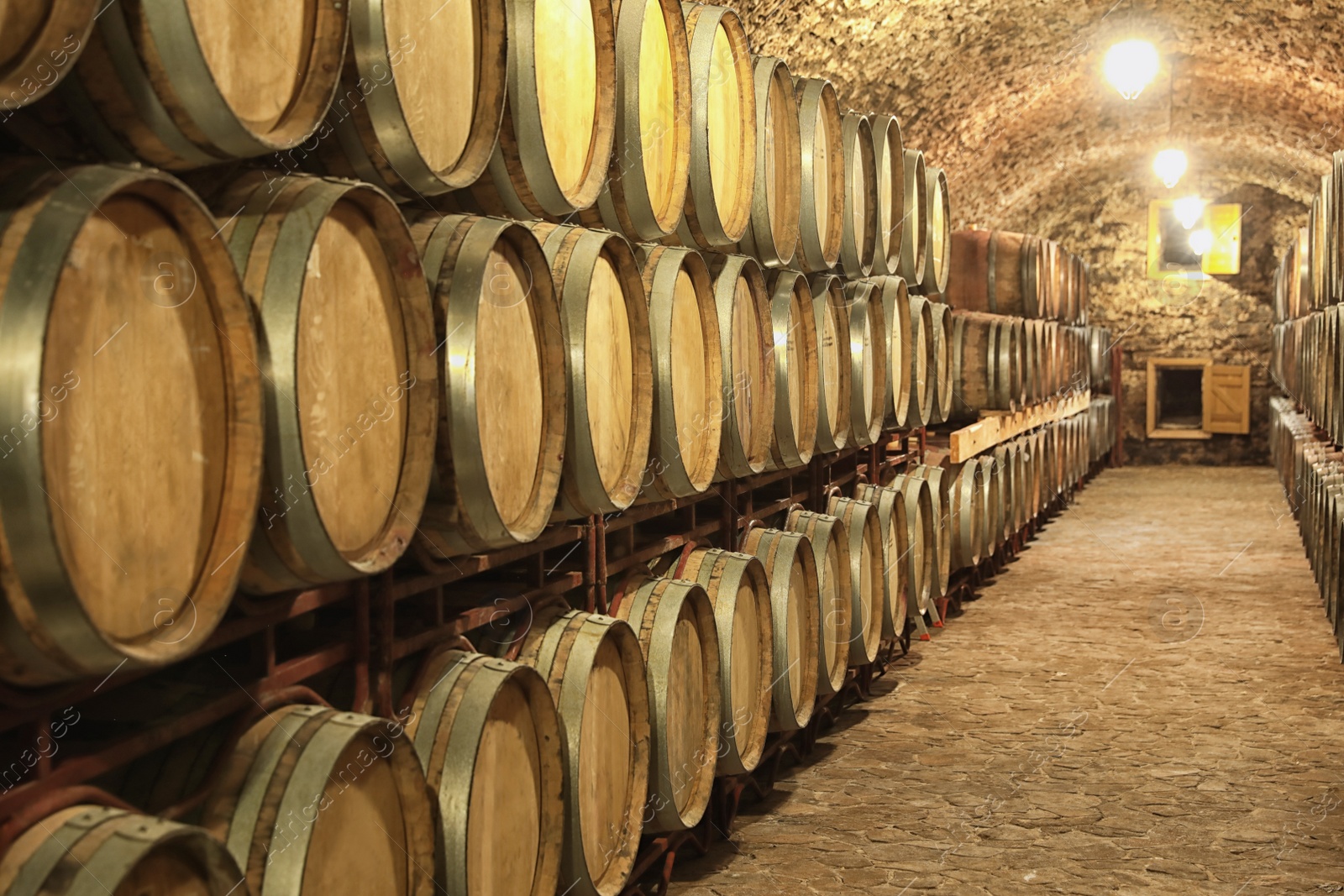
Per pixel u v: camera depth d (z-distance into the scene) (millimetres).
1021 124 13711
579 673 3094
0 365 1478
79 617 1543
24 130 1790
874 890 3904
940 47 10000
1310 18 10188
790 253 4938
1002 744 5473
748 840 4352
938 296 7805
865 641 5754
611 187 3625
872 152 6027
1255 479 17156
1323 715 5891
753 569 4383
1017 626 7957
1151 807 4656
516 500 2871
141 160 1908
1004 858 4164
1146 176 18984
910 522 6770
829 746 5477
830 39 8570
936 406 7766
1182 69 12945
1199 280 19391
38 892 1601
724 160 4379
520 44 2957
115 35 1750
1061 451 12984
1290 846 4266
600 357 3322
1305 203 18438
